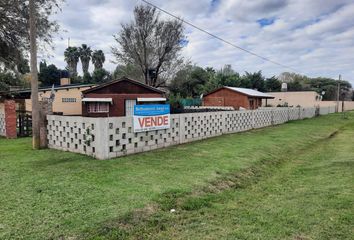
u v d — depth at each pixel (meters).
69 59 66.31
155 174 6.40
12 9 15.59
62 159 7.59
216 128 12.98
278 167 8.44
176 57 37.62
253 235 3.89
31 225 3.85
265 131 15.91
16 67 18.50
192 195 5.34
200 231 4.00
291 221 4.37
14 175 6.09
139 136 8.72
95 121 7.64
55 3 16.83
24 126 13.06
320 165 8.41
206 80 48.66
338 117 32.91
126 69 38.41
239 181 6.58
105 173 6.33
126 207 4.51
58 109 22.22
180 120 10.49
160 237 3.81
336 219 4.42
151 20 35.75
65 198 4.81
